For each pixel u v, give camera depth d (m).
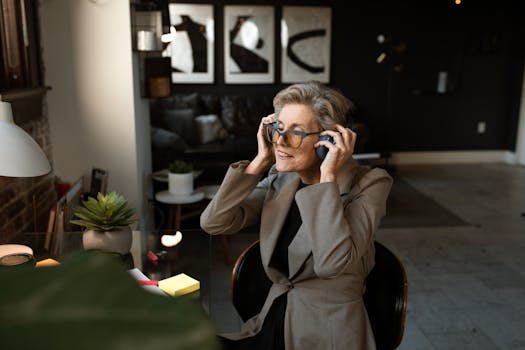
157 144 4.70
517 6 6.81
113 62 2.87
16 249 1.64
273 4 6.56
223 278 3.22
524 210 4.89
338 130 1.35
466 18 6.84
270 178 1.60
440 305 2.90
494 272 3.39
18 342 0.19
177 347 0.20
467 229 4.30
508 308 2.88
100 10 2.82
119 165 3.00
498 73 7.04
